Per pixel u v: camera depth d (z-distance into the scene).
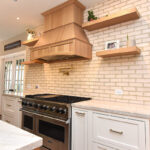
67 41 2.17
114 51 1.89
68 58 2.61
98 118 1.59
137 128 1.31
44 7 2.54
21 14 2.83
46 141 2.07
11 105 3.17
